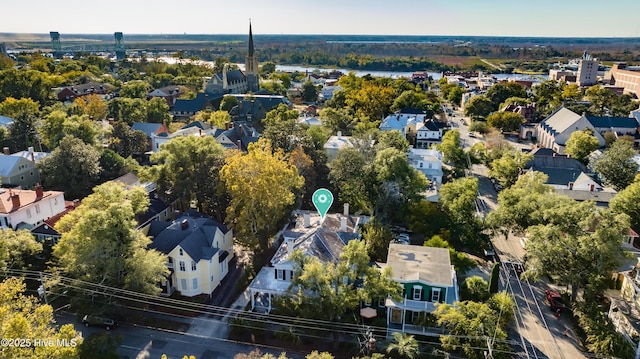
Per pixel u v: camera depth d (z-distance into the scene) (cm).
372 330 4481
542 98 18000
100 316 4747
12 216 6012
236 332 4706
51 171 7662
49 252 5519
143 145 10088
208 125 11625
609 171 8694
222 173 6144
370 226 6003
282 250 5316
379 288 4309
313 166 7669
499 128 14075
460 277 5603
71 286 4650
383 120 13138
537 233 5125
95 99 13350
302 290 4469
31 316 3541
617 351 4234
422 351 4262
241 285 5566
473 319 4094
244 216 5797
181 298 5272
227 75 18362
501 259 6359
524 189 6644
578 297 5312
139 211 5997
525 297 5450
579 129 11612
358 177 7012
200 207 7006
